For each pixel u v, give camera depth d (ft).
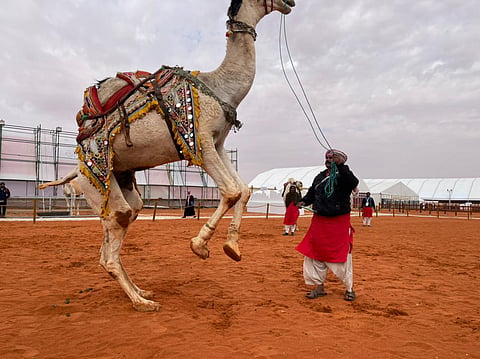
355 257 33.24
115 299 17.63
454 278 24.79
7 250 33.37
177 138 15.58
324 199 18.65
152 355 11.46
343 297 19.29
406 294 20.08
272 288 20.86
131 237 45.50
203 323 14.44
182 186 155.12
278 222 78.13
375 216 123.03
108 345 12.17
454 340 13.28
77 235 46.32
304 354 11.66
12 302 17.13
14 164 123.44
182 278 23.00
